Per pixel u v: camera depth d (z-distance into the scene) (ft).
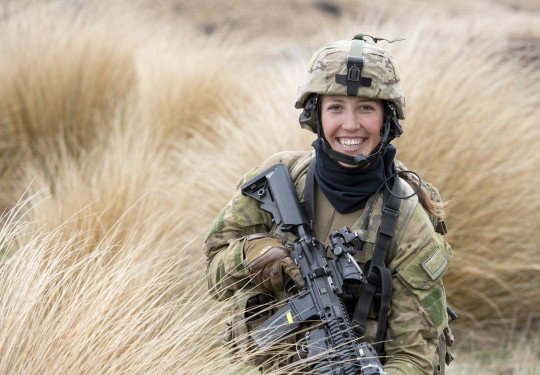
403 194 12.67
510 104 29.63
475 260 26.63
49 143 35.70
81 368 12.19
